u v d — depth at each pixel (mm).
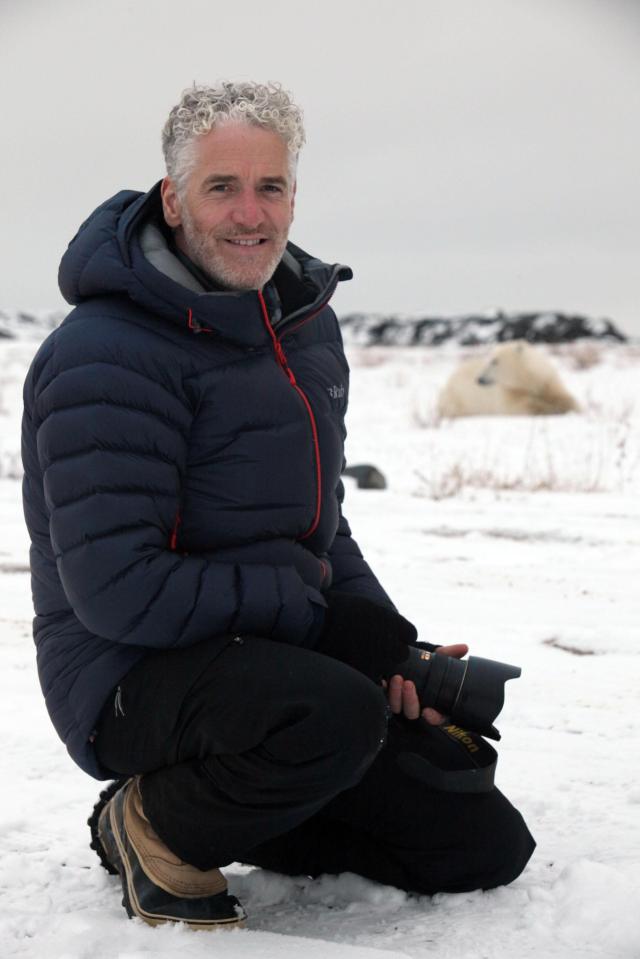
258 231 3080
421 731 3275
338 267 3402
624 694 5141
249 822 2953
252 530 3111
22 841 3670
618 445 13664
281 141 3094
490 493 11117
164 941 2900
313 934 3039
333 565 3582
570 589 7203
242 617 2975
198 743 2939
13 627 6445
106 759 3111
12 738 4605
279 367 3203
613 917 2969
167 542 3023
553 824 3719
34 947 2930
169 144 3125
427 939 2973
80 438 2945
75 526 2936
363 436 16891
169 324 3062
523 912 3076
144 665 3039
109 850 3242
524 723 4777
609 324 53750
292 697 2873
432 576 7535
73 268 3090
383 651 3098
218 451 3084
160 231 3203
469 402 19469
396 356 41750
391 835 3207
